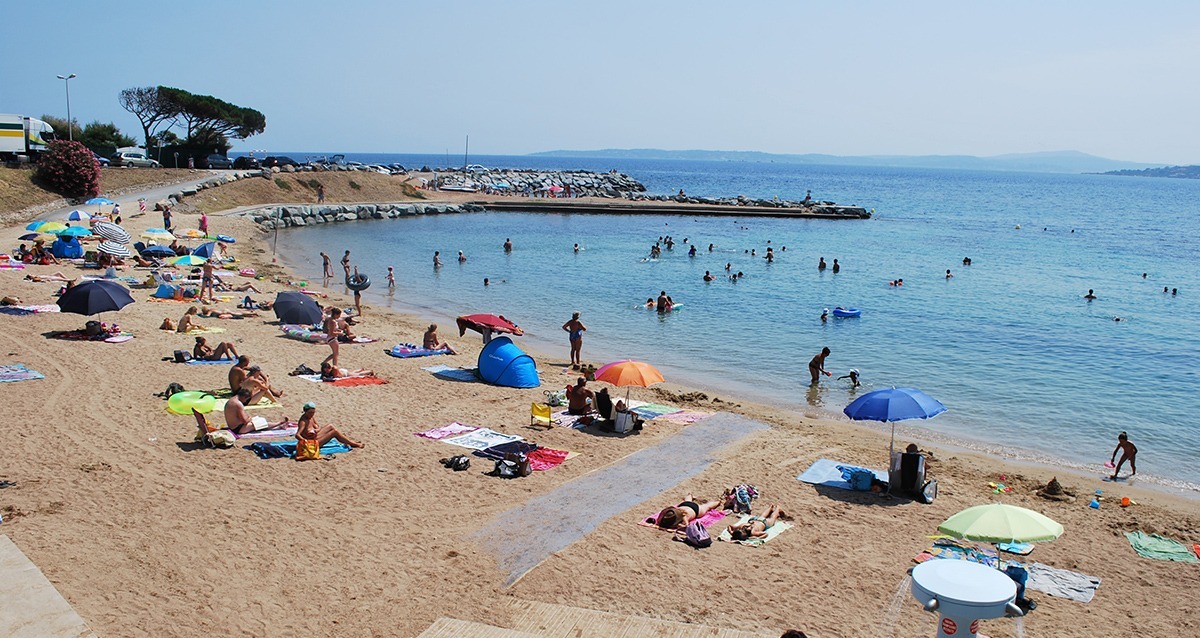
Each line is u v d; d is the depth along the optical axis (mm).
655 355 29766
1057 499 16609
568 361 28250
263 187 77312
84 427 16750
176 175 72562
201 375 21188
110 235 35594
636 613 11070
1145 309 41219
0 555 11078
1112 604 12109
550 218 88125
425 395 21250
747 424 20453
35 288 31359
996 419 22938
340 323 27328
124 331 25578
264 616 10398
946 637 8758
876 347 31688
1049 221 105500
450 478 15484
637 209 96250
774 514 14586
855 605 11602
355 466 15805
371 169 107812
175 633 9805
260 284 38688
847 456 18547
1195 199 198500
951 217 108312
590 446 17953
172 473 14789
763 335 33531
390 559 12188
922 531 14414
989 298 43656
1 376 19797
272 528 12906
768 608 11398
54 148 56469
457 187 107375
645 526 13844
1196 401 25047
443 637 10141
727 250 62719
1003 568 12227
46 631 9391
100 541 11938
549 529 13516
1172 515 15992
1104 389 26219
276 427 17625
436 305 38531
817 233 79188
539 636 10242
